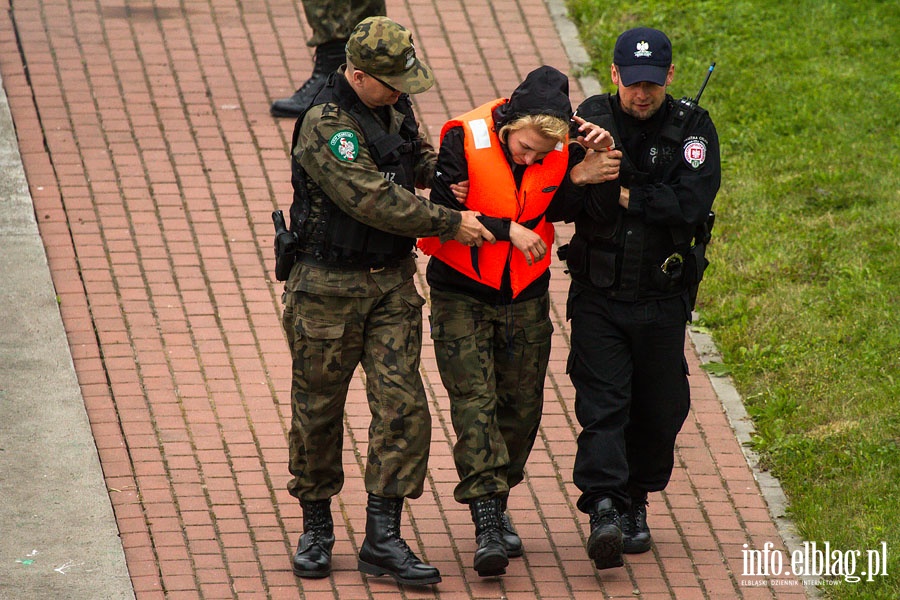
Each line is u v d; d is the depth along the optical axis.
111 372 28.19
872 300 30.98
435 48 41.16
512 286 21.58
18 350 28.61
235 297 31.06
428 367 29.42
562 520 24.75
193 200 34.22
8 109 37.16
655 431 22.64
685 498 25.61
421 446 21.64
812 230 33.72
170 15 42.12
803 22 42.53
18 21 41.09
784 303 31.27
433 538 23.92
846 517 24.59
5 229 32.66
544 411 28.14
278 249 21.56
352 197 20.36
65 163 35.22
